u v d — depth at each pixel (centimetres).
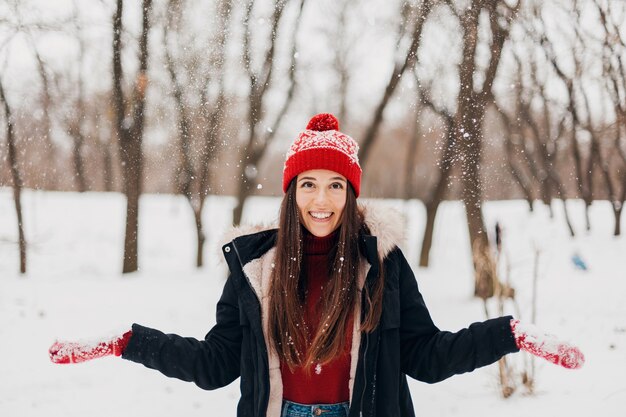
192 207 1164
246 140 891
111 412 422
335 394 171
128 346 166
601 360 443
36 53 652
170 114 546
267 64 756
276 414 171
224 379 179
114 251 1398
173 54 519
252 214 1516
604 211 1589
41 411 423
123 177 946
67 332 651
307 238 183
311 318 177
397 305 170
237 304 182
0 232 1425
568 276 921
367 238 170
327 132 182
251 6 509
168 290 938
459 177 625
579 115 507
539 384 400
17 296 856
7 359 548
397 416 167
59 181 768
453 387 428
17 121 696
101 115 693
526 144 852
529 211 1611
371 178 2230
